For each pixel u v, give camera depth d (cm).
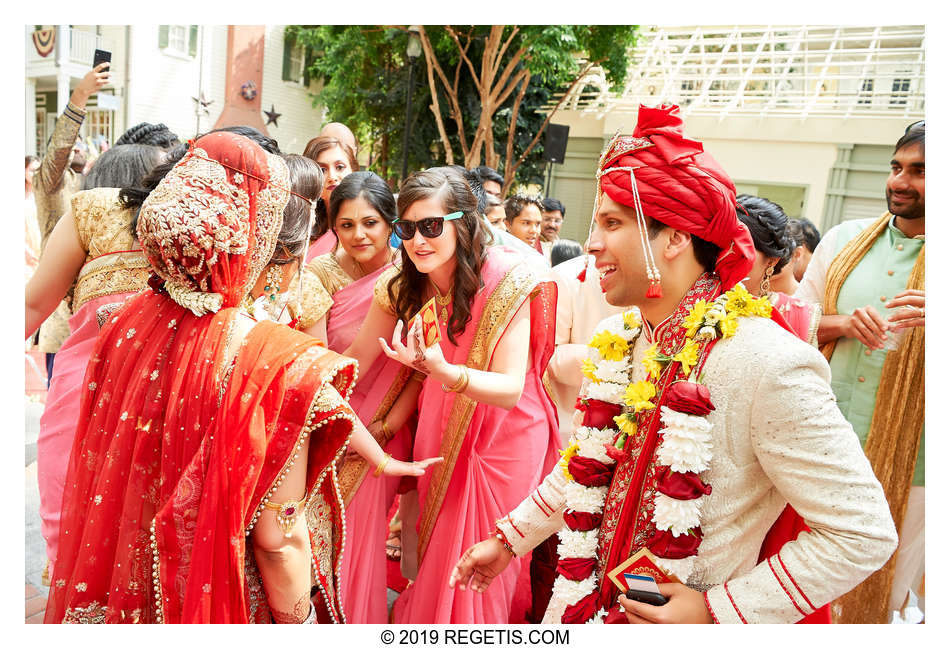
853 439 118
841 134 1281
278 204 139
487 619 224
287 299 194
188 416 128
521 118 1366
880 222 268
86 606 131
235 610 126
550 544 254
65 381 215
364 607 233
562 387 284
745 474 122
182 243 128
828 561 113
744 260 129
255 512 128
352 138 360
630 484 132
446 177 216
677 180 123
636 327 148
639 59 1386
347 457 229
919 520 254
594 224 135
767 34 1241
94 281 211
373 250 255
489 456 230
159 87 1489
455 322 223
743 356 120
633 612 122
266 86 1711
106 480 132
